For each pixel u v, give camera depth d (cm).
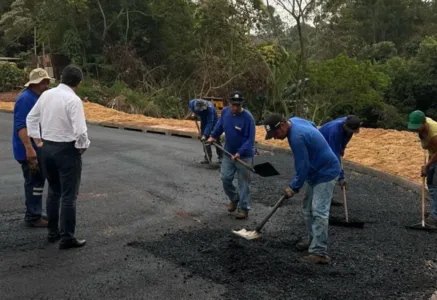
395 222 602
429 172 594
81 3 2019
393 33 4612
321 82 1825
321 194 452
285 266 442
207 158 898
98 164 877
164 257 459
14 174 790
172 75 2255
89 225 549
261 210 634
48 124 450
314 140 445
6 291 387
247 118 582
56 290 390
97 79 2112
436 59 2542
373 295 392
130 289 394
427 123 587
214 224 568
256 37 2005
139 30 2192
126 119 1512
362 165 893
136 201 652
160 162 910
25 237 507
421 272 443
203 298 380
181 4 2283
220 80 2094
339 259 469
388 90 2538
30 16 2280
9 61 2256
